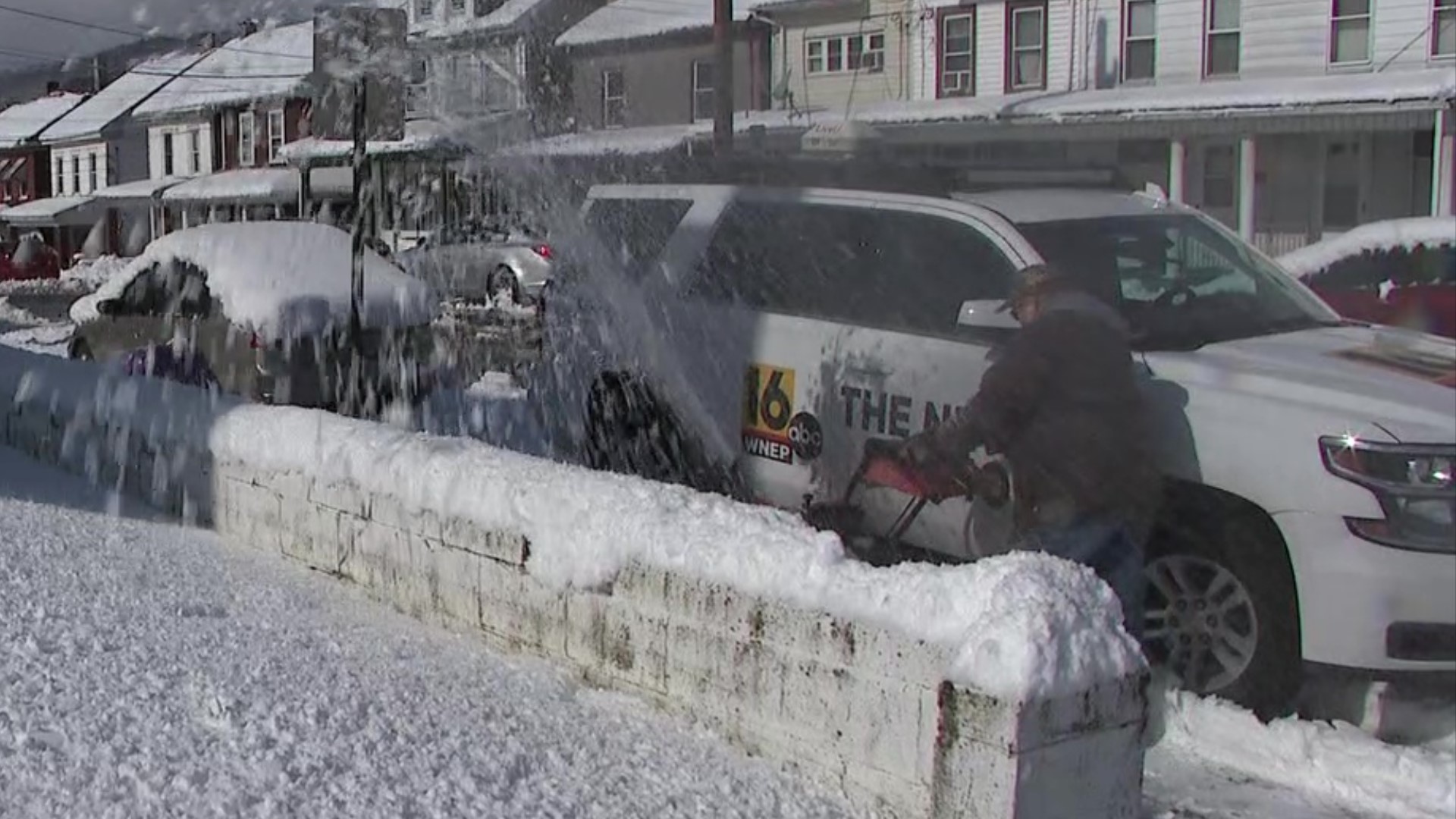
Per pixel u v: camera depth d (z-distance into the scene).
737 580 3.99
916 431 5.79
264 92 45.16
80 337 11.80
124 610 5.02
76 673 4.21
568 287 7.84
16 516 6.55
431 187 26.14
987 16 29.97
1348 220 24.81
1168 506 5.06
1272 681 4.82
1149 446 5.04
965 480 5.36
